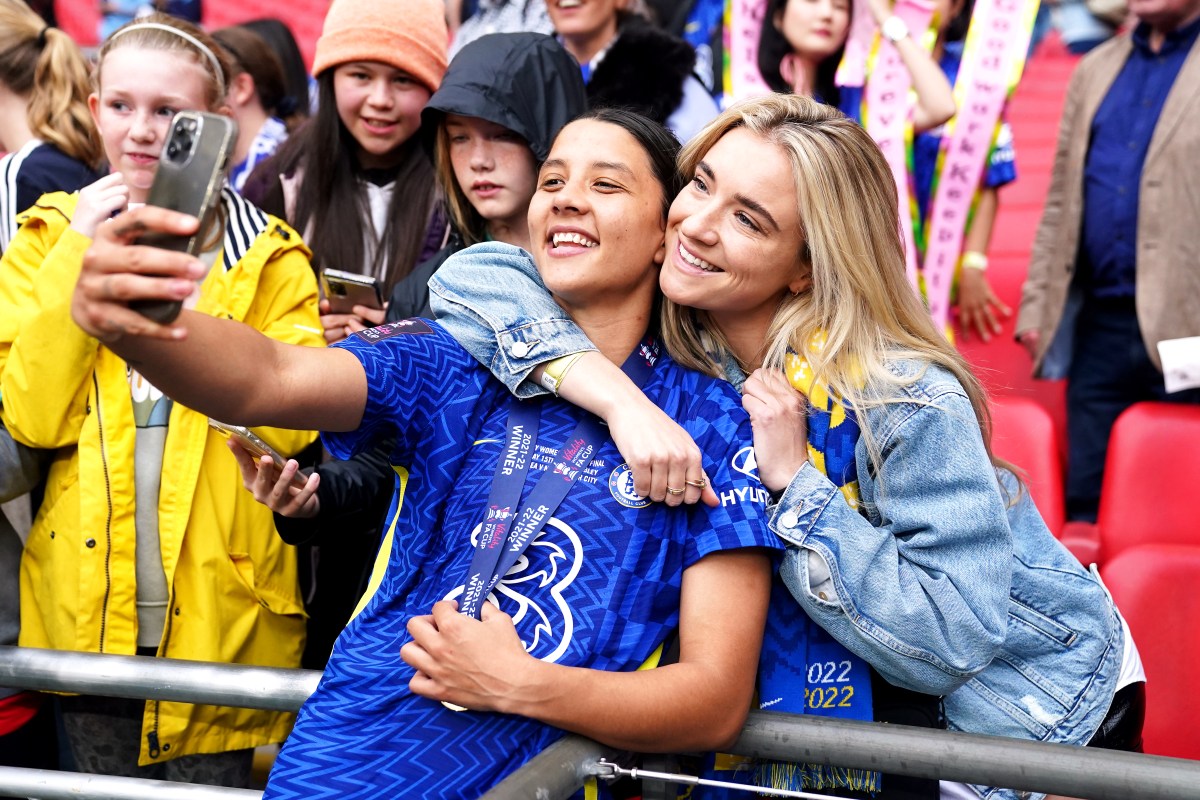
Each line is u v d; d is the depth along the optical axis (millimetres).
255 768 2842
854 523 1524
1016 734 1719
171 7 4887
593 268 1552
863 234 1606
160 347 1201
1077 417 3586
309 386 1364
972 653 1501
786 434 1553
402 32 2521
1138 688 1836
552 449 1496
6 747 2123
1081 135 3549
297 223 2592
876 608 1496
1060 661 1740
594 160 1568
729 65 3500
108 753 2090
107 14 4859
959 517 1521
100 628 2006
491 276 1600
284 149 2777
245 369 1296
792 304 1640
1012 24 3352
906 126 3285
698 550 1449
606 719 1324
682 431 1459
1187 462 2877
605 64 3225
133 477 2035
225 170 1090
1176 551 2459
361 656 1458
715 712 1378
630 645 1412
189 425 2039
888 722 1633
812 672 1596
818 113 1637
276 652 2143
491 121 2232
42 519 2082
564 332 1532
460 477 1506
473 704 1321
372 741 1377
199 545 2047
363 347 1462
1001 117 3414
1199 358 2967
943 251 3385
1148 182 3381
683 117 3242
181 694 1680
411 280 2318
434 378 1517
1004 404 3031
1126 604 2436
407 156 2576
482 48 2299
